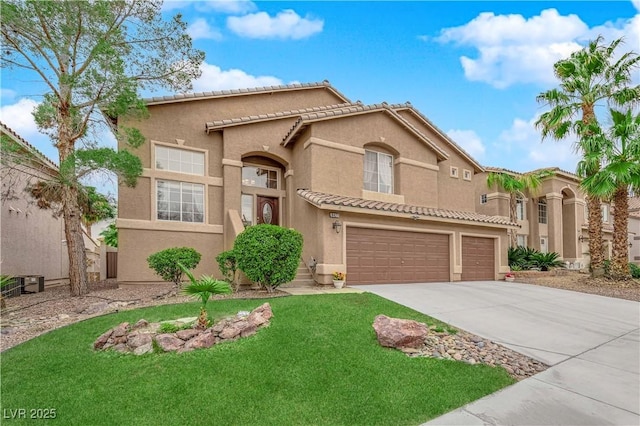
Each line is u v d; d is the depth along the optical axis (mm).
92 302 10297
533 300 11875
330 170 14789
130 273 13312
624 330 8492
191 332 6641
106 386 5105
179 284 11445
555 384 5406
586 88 16422
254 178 16641
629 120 15023
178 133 14656
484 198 25938
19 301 11078
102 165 10586
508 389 5219
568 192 28516
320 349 6238
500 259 18562
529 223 27594
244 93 16359
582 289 14828
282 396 4828
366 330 7301
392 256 14906
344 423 4258
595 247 16969
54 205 15594
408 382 5266
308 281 13227
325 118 14648
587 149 15914
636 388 5301
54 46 10297
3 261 13969
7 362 5934
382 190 16859
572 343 7355
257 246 10312
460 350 6660
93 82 10523
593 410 4633
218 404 4625
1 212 13828
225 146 15102
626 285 15297
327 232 13164
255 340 6555
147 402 4688
